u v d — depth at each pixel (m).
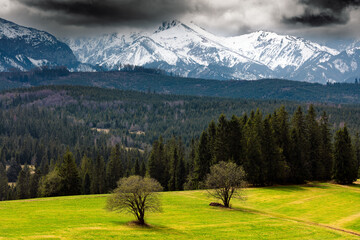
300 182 117.38
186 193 96.62
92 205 77.19
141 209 61.25
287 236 58.31
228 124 116.25
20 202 79.56
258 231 60.28
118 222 61.62
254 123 116.25
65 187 113.12
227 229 60.69
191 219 66.69
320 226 65.62
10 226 55.09
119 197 60.72
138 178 61.88
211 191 97.56
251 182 109.94
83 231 54.12
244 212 74.62
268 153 112.31
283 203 85.00
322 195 95.38
